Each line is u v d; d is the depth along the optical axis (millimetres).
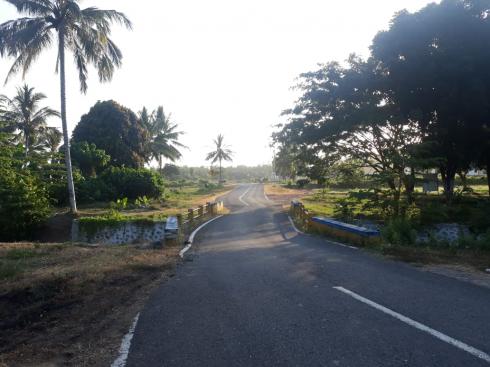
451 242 12656
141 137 49094
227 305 6367
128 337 5129
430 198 25688
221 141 91125
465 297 6477
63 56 24859
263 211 31828
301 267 9258
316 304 6215
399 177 18375
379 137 21484
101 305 6625
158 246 13828
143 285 7953
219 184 83062
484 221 16562
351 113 20562
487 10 19188
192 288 7594
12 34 23094
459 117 18953
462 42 18984
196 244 14492
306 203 37719
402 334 4891
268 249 12641
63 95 25297
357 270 8758
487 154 21656
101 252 11547
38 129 44656
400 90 19562
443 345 4543
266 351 4523
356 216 22094
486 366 4031
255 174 154000
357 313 5719
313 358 4293
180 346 4777
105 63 25891
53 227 23734
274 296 6770
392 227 13469
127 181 37688
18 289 7145
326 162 23938
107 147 45406
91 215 25781
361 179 24859
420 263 9523
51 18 23984
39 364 4504
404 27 19531
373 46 20766
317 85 21953
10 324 5871
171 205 35688
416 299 6379
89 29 24656
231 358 4383
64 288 7371
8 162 23516
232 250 12773
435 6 19562
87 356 4668
